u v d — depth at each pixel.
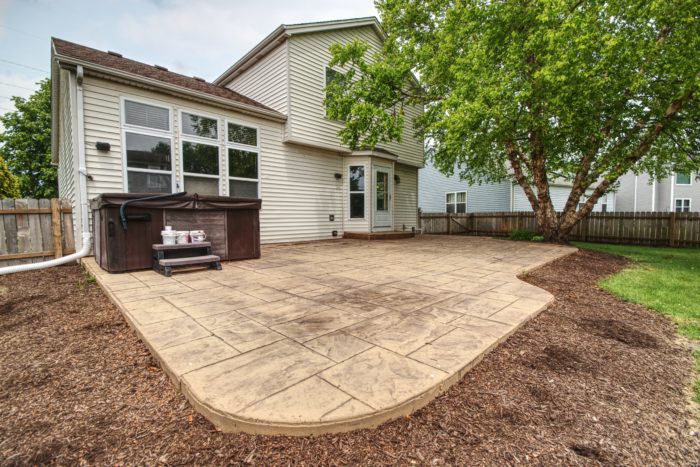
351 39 9.98
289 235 8.92
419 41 9.59
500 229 14.40
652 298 3.81
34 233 5.56
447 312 3.00
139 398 1.76
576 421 1.62
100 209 4.73
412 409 1.62
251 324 2.64
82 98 5.57
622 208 19.77
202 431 1.50
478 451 1.41
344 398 1.59
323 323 2.68
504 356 2.26
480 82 6.80
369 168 10.09
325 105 9.16
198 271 4.88
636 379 2.04
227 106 7.41
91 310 3.24
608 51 6.07
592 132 7.68
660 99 7.14
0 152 17.17
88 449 1.40
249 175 8.00
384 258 6.35
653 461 1.39
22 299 3.60
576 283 4.56
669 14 6.11
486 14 7.36
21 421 1.58
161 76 6.96
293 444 1.41
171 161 6.68
